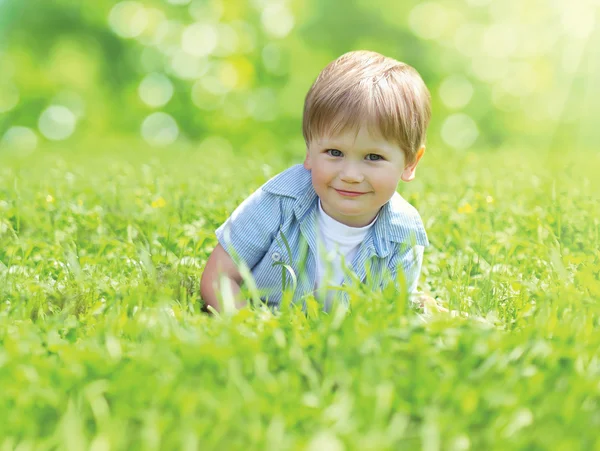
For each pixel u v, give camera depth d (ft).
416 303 9.50
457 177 20.03
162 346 6.40
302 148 31.45
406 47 58.70
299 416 5.51
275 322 7.26
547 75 58.23
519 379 6.18
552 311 7.72
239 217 10.11
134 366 6.12
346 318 7.48
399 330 6.77
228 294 7.69
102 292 9.21
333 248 10.03
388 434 5.24
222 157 28.14
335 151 9.27
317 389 5.89
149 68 62.18
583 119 55.16
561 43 56.95
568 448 5.06
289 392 5.87
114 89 62.69
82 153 33.91
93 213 13.88
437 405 5.73
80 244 12.18
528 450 5.20
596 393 5.96
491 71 60.03
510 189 17.63
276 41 59.77
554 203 14.37
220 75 61.41
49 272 10.42
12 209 13.55
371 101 9.06
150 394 5.71
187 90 61.82
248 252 10.04
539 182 18.57
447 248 12.43
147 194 16.06
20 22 62.03
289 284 9.99
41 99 62.39
